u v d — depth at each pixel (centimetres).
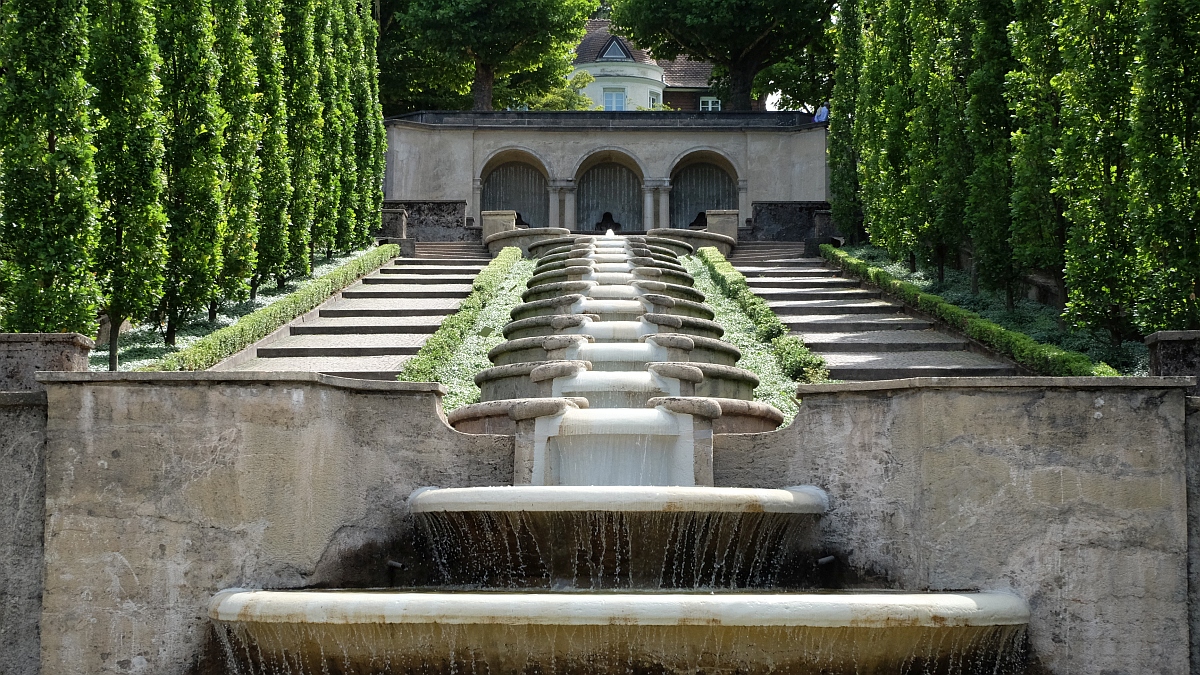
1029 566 763
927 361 1545
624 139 3822
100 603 762
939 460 788
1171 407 768
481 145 3775
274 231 1983
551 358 1184
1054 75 1539
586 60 6122
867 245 2698
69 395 778
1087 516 762
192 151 1566
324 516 820
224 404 786
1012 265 1745
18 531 777
